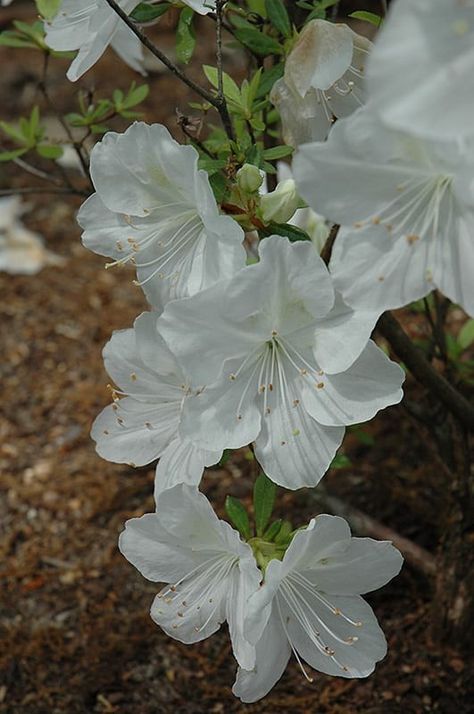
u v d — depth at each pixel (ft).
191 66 4.87
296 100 1.87
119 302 3.83
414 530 2.80
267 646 1.92
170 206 1.85
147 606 2.74
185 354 1.75
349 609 1.94
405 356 2.29
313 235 2.31
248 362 1.82
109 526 2.95
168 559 1.94
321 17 1.95
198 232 1.85
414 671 2.54
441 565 2.52
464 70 1.43
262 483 1.92
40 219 4.29
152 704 2.56
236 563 1.93
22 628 2.72
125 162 1.81
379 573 1.90
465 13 1.43
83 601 2.77
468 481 2.45
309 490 2.70
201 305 1.74
